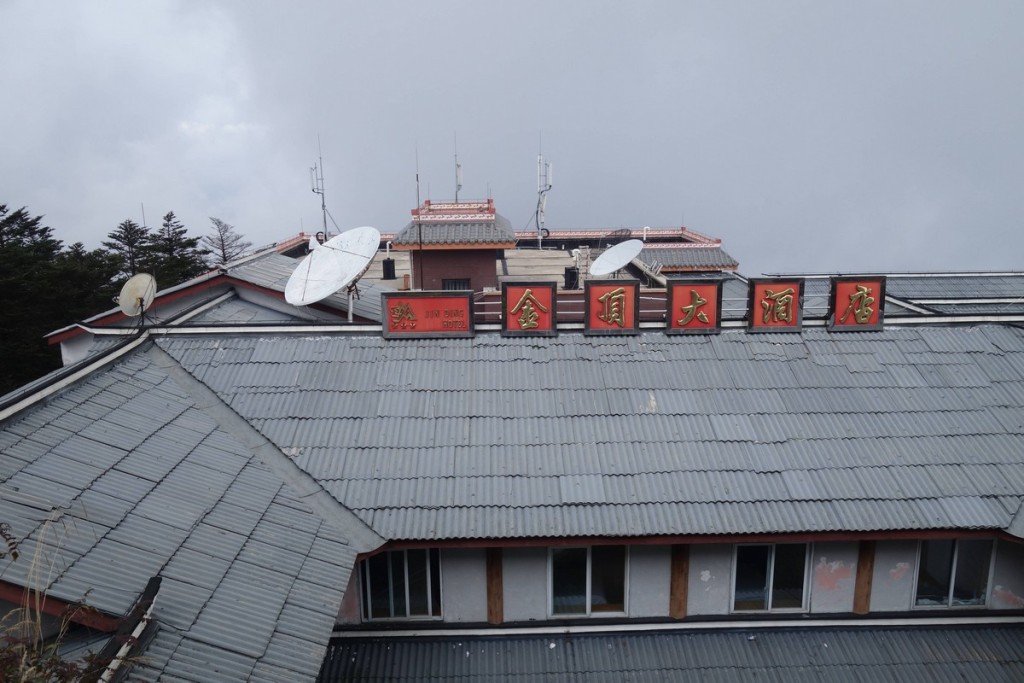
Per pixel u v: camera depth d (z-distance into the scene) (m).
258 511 10.35
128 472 9.86
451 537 10.91
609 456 12.43
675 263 34.12
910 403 13.65
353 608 12.08
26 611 6.64
